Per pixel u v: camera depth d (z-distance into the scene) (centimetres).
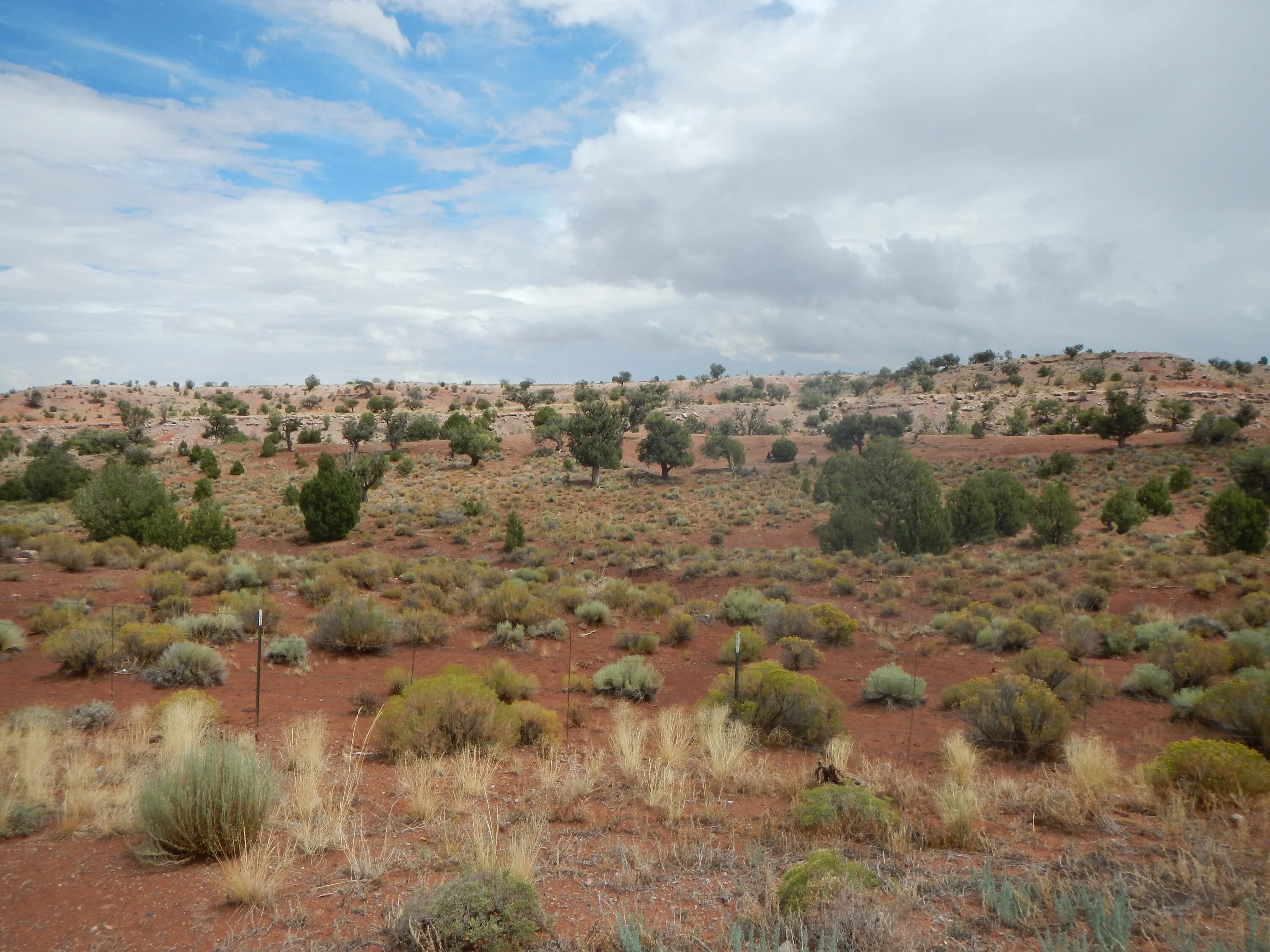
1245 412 7131
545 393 15638
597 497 6141
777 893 485
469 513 5250
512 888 462
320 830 618
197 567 2548
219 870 561
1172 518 4403
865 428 7806
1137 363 14312
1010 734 1032
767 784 806
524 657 1789
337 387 18125
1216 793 727
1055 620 2027
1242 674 1262
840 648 1948
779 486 6288
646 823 679
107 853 605
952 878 524
